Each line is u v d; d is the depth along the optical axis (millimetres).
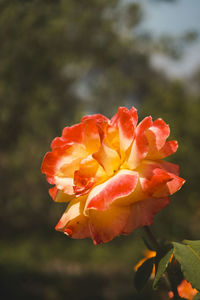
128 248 10188
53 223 12305
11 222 12078
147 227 666
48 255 10531
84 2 11922
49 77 11797
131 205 633
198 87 13773
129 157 659
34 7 10734
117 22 12641
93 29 12250
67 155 733
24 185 11656
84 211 648
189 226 5000
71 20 11695
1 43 10500
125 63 13938
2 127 10562
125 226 621
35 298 6371
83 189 666
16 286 6785
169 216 4805
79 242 11445
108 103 13086
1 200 11625
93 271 9148
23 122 10742
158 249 614
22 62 10797
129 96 13664
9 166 11258
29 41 10695
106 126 718
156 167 664
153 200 630
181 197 5398
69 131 767
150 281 772
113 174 684
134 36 13234
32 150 10891
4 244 11188
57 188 736
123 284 7805
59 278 8031
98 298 6824
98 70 13164
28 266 9000
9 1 10492
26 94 10859
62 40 11664
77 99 12844
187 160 5984
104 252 10438
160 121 700
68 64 11727
